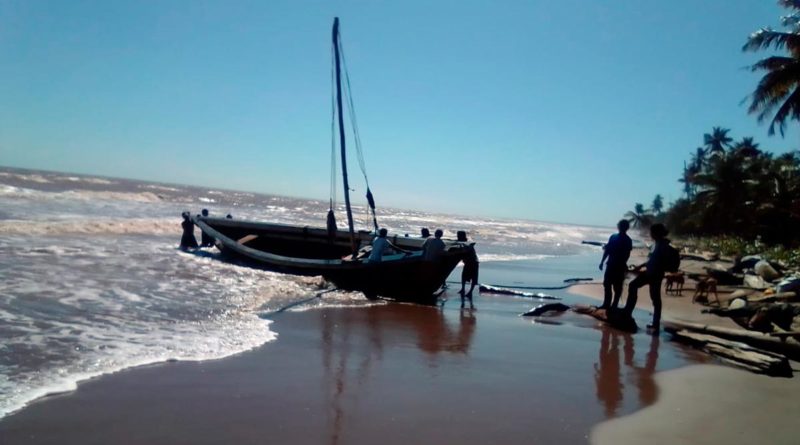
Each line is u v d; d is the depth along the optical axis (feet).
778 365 23.30
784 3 78.79
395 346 25.49
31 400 15.97
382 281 41.22
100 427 14.70
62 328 23.61
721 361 25.66
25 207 99.25
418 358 23.65
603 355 25.89
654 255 31.91
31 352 20.01
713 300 43.42
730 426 17.26
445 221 297.33
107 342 22.13
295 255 59.16
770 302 36.27
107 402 16.33
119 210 114.73
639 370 23.50
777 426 17.38
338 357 22.97
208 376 19.27
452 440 15.26
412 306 37.42
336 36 43.57
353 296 39.96
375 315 32.96
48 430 14.26
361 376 20.57
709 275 53.72
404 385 19.84
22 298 28.53
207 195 311.27
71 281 34.47
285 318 30.27
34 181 188.75
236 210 194.08
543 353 25.75
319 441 14.70
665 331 31.91
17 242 51.75
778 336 27.12
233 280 41.63
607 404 18.93
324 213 234.58
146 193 213.87
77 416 15.23
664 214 185.68
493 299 42.42
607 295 35.37
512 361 24.06
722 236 118.52
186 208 153.58
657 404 19.12
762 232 109.40
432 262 38.93
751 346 26.89
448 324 31.45
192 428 15.02
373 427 15.87
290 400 17.58
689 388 21.09
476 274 40.81
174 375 19.07
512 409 17.97
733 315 35.58
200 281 39.78
